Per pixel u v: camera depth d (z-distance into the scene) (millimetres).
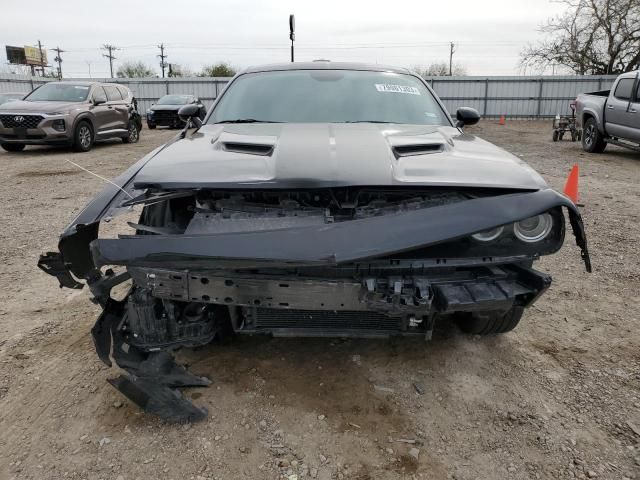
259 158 2408
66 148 13141
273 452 2148
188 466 2064
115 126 13609
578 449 2197
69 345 2979
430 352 2928
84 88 12852
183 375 2418
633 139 10539
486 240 2195
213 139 2846
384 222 2041
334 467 2078
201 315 2367
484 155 2602
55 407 2418
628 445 2219
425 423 2348
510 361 2867
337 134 2775
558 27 32875
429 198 2289
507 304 2221
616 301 3664
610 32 31125
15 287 3807
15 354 2865
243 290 2146
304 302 2148
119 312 2439
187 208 2541
